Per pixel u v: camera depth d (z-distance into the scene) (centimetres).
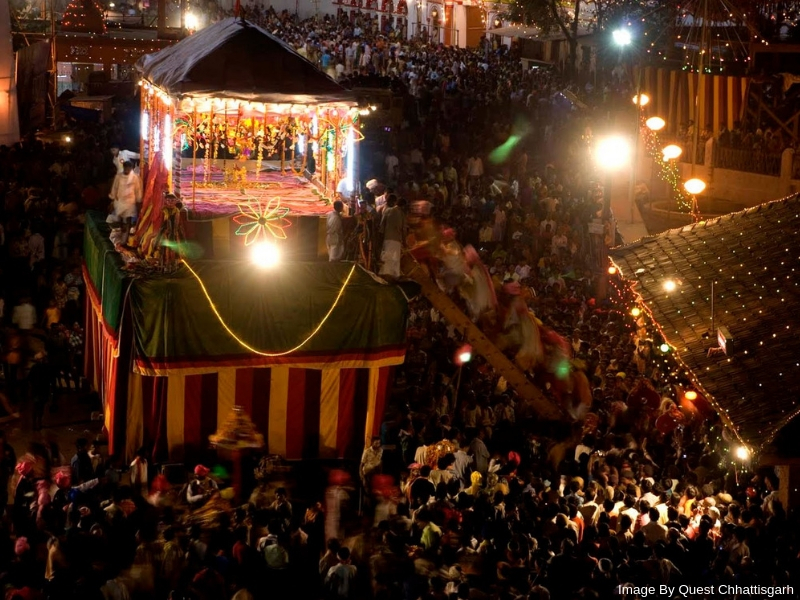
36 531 1509
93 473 1694
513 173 3781
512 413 2064
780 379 1557
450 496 1636
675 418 1927
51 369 2086
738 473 1703
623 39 3759
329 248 1948
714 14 3803
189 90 1870
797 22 3850
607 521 1484
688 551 1377
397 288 1894
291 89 1945
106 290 1972
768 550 1372
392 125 4209
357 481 1891
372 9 7362
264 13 7256
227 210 1956
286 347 1856
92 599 1261
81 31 4834
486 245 3219
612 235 3014
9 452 1744
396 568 1373
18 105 4012
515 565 1317
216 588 1298
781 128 3431
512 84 4753
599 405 2086
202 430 1864
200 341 1816
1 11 3688
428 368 2211
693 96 3597
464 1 6581
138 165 2394
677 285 2097
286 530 1562
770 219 2272
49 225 2770
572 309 2625
